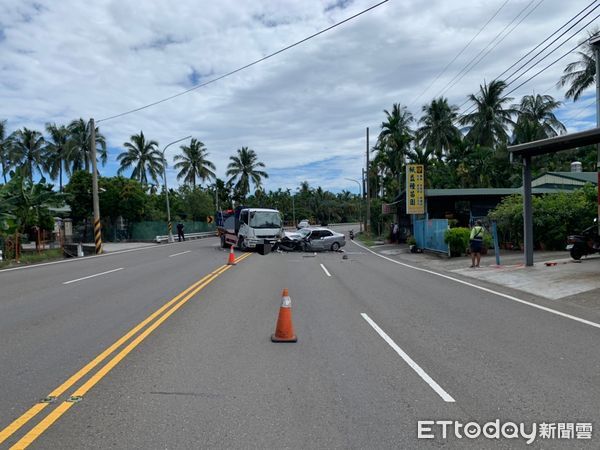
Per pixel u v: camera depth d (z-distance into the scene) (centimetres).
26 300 1123
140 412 473
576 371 598
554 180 3559
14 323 871
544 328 830
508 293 1225
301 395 516
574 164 4116
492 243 2431
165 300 1104
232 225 3147
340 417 462
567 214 2270
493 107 4853
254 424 446
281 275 1622
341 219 12888
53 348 702
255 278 1529
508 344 724
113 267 1930
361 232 6200
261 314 942
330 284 1395
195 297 1145
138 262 2169
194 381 559
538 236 2344
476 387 542
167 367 610
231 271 1742
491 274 1596
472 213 3161
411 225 3684
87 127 5991
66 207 3031
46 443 411
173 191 6875
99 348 699
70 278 1557
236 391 528
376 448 403
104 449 401
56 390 533
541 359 648
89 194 4862
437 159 5359
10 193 2550
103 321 881
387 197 5362
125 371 595
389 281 1470
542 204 2328
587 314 951
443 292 1242
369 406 488
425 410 479
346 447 404
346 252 2942
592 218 2223
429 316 930
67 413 471
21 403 497
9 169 6097
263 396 514
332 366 616
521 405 493
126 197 4881
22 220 2617
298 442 412
